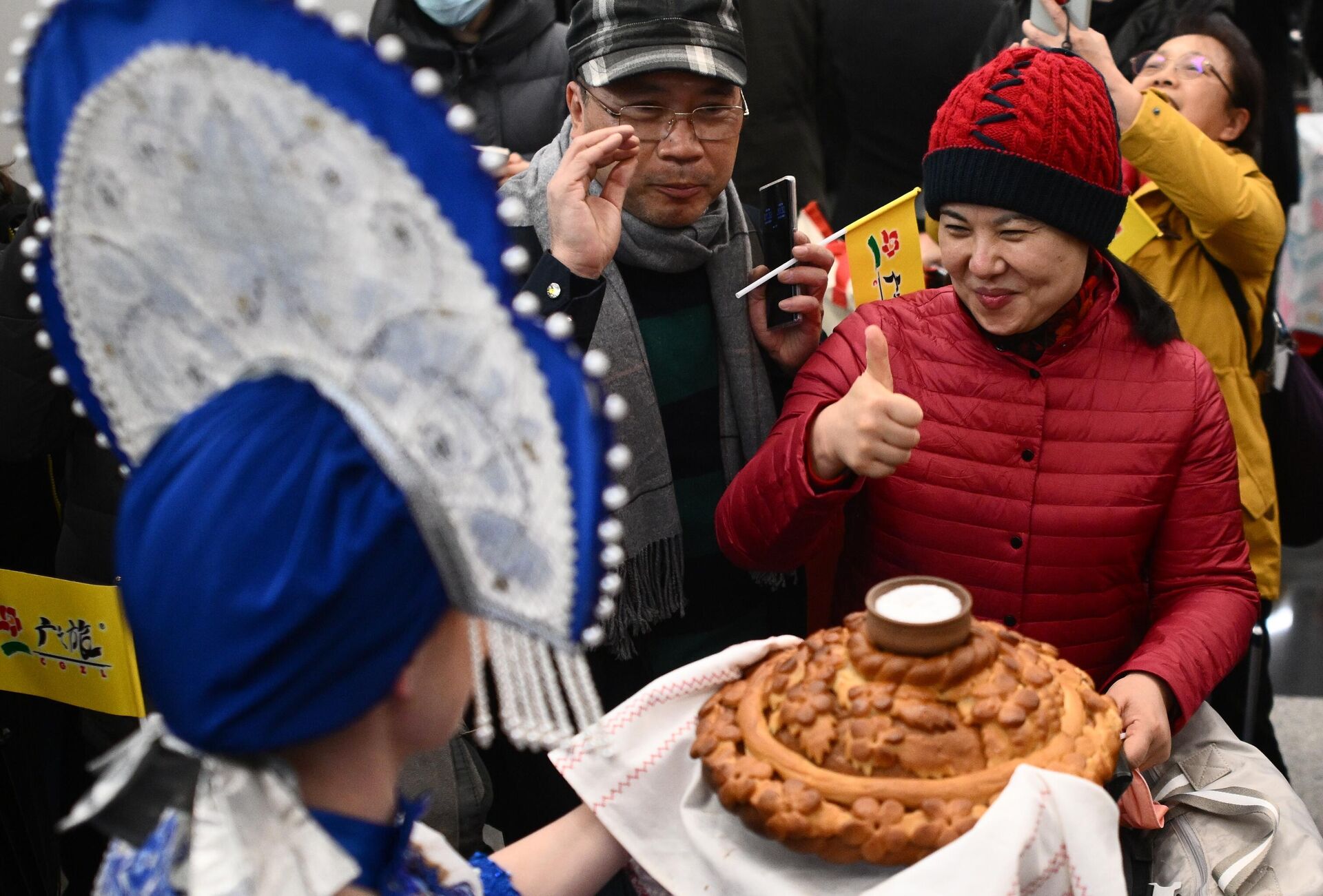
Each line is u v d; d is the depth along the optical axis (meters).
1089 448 1.49
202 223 0.63
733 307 1.75
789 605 1.82
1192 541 1.51
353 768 0.71
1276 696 3.03
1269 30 2.63
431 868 0.84
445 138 0.56
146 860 0.74
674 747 1.01
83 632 1.78
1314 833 1.25
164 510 0.62
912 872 0.79
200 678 0.62
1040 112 1.34
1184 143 2.06
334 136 0.57
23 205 2.06
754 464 1.53
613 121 1.66
